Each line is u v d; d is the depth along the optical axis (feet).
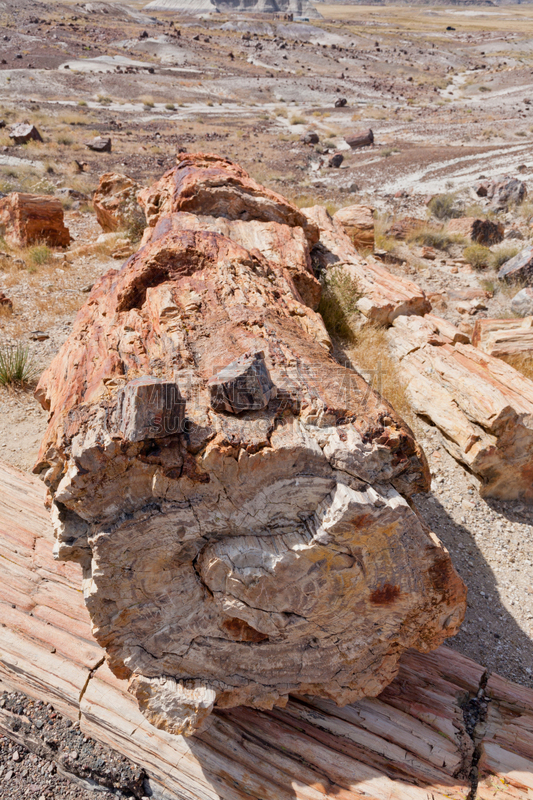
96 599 10.35
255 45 251.80
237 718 12.45
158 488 9.74
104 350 13.39
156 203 30.19
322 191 77.87
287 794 11.24
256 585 10.19
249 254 18.11
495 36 338.13
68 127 107.24
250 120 133.80
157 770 11.84
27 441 20.39
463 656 14.29
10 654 13.51
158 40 229.45
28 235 39.29
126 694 12.76
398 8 651.66
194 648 11.18
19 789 12.01
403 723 12.44
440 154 96.02
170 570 10.54
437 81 197.06
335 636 11.34
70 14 273.75
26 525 16.53
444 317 34.68
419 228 51.37
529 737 12.53
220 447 9.56
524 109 141.90
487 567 17.71
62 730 12.60
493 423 19.03
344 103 153.17
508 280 40.55
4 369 23.02
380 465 10.21
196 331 13.33
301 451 9.75
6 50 179.93
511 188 66.90
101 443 9.40
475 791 11.50
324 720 12.45
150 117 128.16
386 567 10.43
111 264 36.47
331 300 26.99
